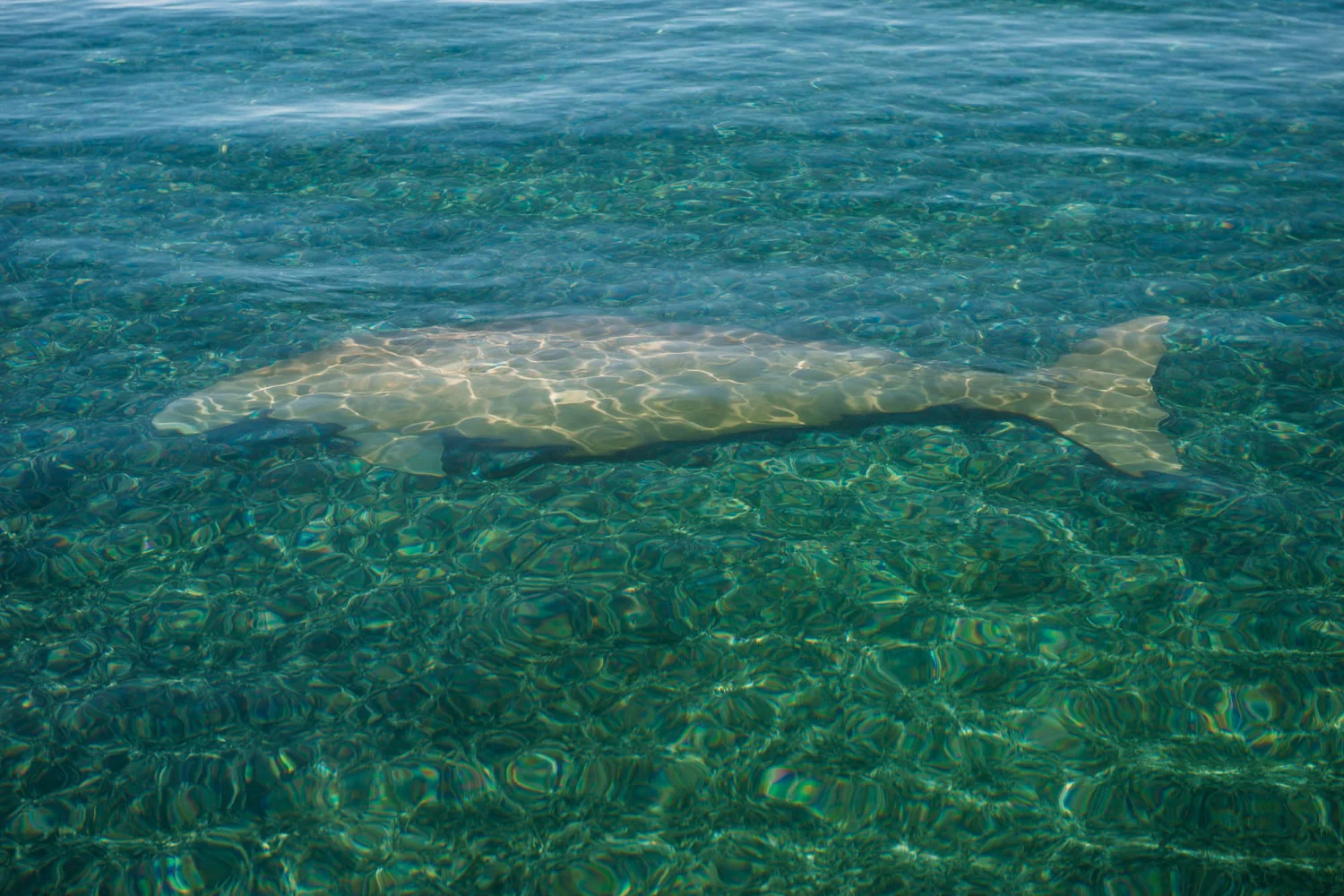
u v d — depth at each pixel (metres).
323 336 8.22
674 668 5.16
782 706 4.93
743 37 15.87
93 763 4.63
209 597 5.64
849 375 7.25
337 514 6.29
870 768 4.59
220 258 9.48
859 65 14.39
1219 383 7.37
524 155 11.62
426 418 6.98
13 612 5.50
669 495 6.47
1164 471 6.48
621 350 7.55
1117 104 12.70
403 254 9.65
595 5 17.98
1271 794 4.38
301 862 4.20
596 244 9.80
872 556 5.91
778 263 9.40
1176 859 4.13
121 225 10.05
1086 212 10.11
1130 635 5.27
